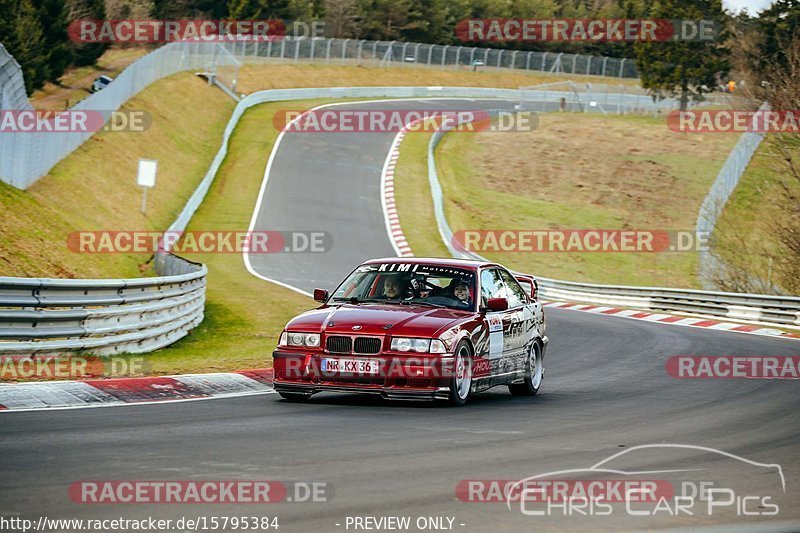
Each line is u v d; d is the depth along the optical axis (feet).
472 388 100.32
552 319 223.92
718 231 364.99
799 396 114.42
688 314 258.37
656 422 91.25
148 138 400.06
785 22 589.73
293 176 452.35
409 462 67.77
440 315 99.30
